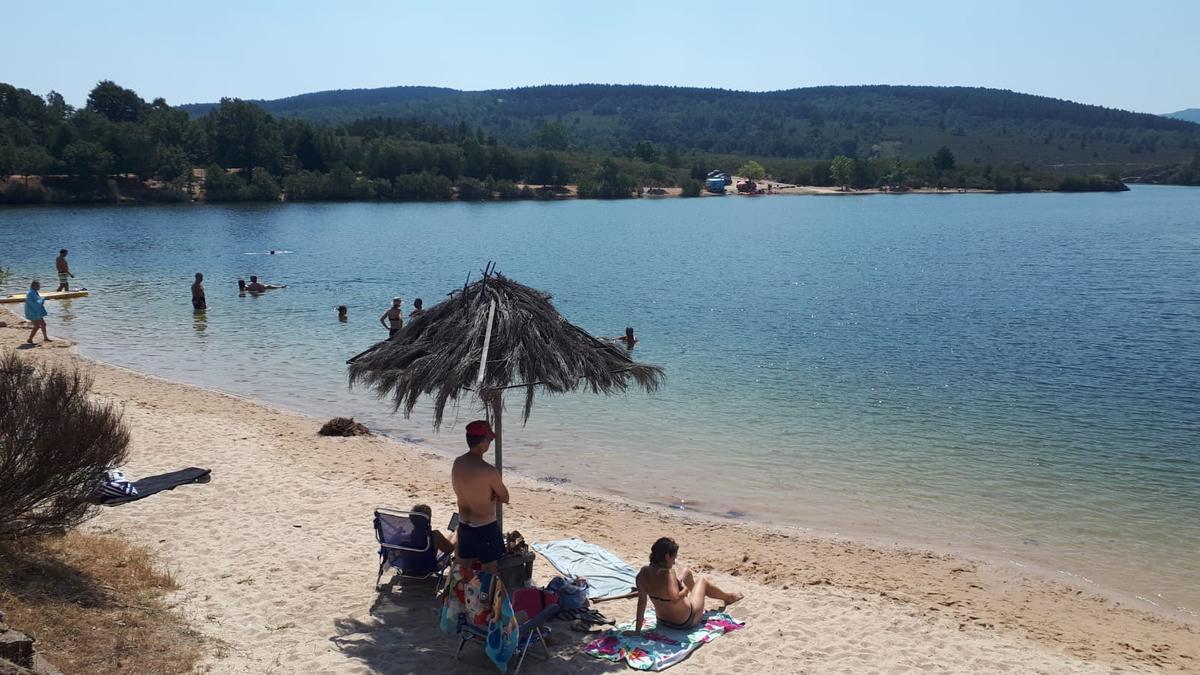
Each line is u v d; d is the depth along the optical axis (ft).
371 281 129.90
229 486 38.88
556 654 24.44
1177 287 128.57
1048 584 33.76
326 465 44.57
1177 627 30.42
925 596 31.78
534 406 59.93
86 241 191.11
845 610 29.32
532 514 39.45
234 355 75.97
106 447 27.07
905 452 50.47
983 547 37.27
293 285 124.36
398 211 337.31
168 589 26.50
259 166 407.23
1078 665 26.43
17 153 327.67
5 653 17.93
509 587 24.84
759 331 92.32
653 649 24.93
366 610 26.43
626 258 172.45
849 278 140.46
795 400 62.44
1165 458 49.47
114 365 70.69
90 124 372.38
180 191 357.82
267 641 23.86
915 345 84.58
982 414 58.90
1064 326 95.81
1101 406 61.36
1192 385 67.67
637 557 34.30
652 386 27.37
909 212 358.02
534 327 25.31
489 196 437.99
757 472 46.70
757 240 219.20
